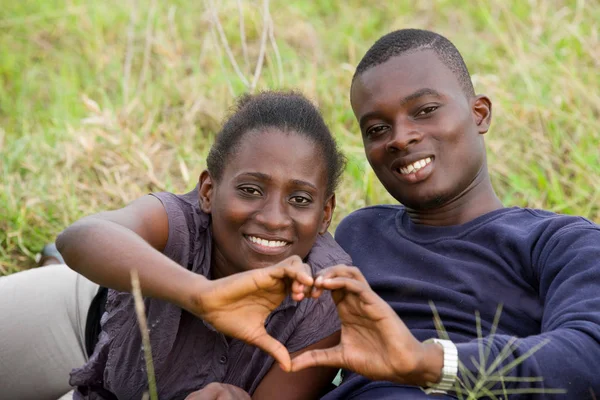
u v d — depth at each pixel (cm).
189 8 760
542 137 572
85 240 302
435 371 280
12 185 554
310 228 328
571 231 327
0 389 419
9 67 719
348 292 275
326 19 806
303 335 332
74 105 658
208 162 347
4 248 529
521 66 640
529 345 290
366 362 276
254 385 334
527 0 755
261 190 323
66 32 763
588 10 736
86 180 564
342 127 614
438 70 364
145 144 596
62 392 421
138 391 341
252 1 755
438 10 801
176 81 667
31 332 418
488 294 336
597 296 303
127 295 338
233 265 336
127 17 755
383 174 370
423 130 358
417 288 346
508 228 347
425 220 371
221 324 278
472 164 365
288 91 360
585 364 289
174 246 335
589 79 629
